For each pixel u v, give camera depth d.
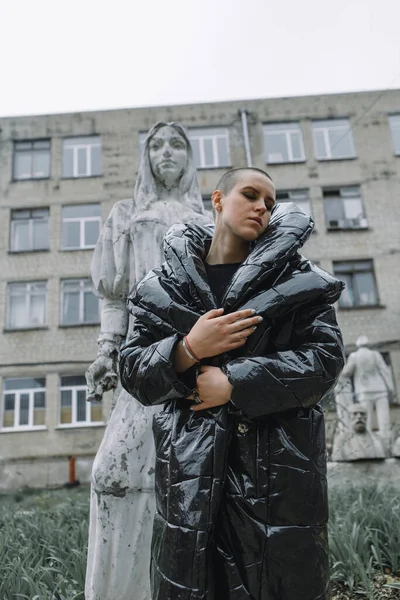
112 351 2.49
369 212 20.88
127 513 2.14
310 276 1.41
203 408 1.38
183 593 1.26
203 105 22.39
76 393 18.83
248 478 1.32
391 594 2.72
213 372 1.38
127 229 2.60
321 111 22.30
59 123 22.23
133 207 2.68
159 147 2.74
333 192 21.34
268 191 1.58
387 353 18.97
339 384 7.25
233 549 1.31
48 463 17.86
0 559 3.12
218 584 1.31
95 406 18.52
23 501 9.59
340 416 7.37
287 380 1.30
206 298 1.46
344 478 6.30
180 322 1.45
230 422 1.36
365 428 7.05
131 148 21.84
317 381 1.32
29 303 20.00
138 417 2.21
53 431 18.19
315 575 1.28
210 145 21.95
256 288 1.43
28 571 2.82
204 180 21.27
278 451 1.32
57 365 18.95
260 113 22.30
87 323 19.45
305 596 1.26
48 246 20.77
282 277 1.43
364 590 2.77
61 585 2.71
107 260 2.59
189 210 2.68
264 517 1.29
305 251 20.48
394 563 3.02
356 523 3.43
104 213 21.05
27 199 21.25
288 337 1.42
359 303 19.92
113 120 22.19
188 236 1.69
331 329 1.39
